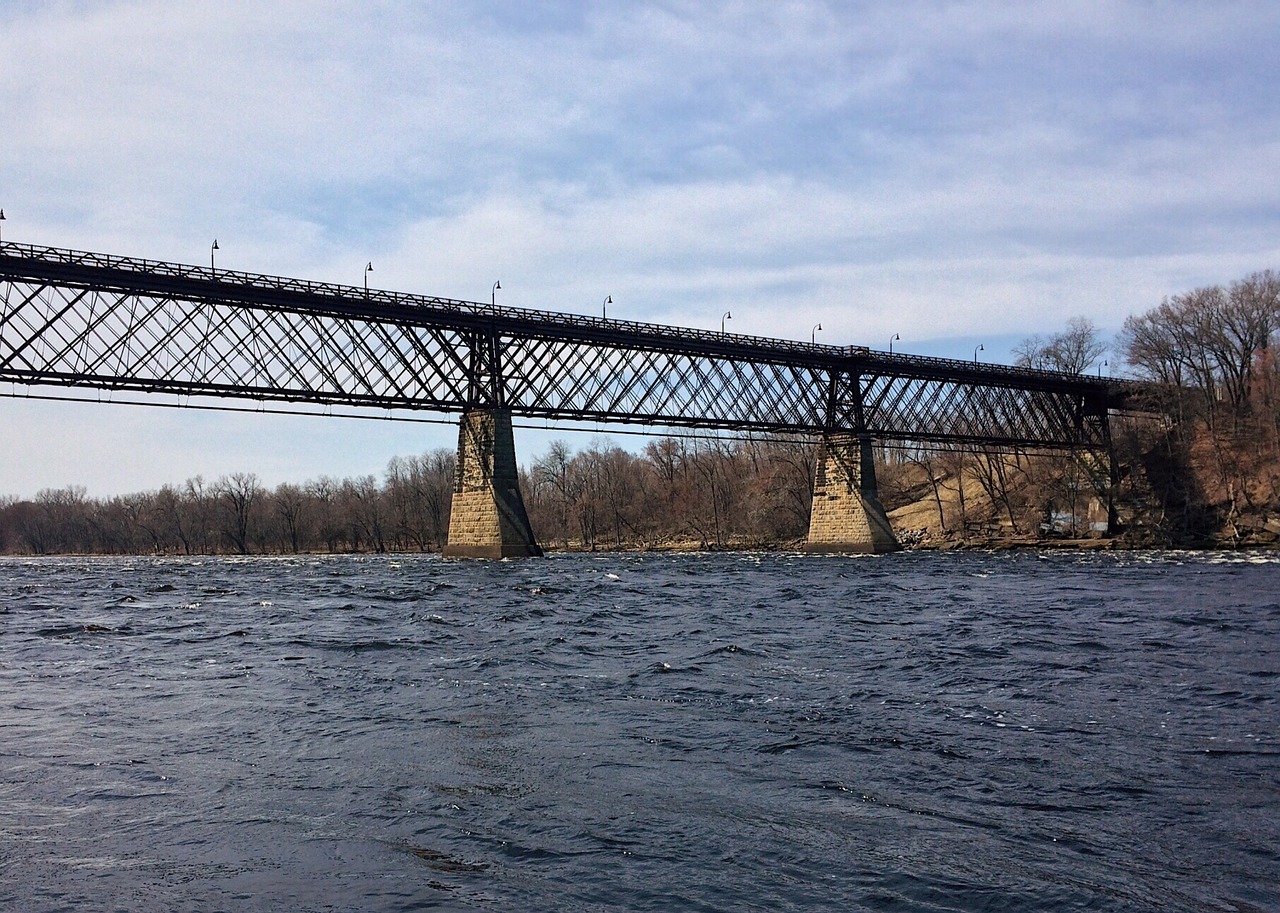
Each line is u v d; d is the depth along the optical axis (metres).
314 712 18.00
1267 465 96.75
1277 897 9.68
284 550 162.00
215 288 66.50
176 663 23.94
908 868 10.42
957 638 28.03
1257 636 27.67
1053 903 9.56
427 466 168.75
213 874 10.26
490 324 77.62
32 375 61.25
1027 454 114.12
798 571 65.12
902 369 100.62
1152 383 108.81
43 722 17.28
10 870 10.37
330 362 71.88
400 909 9.38
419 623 32.34
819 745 15.45
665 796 12.87
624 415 85.06
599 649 26.23
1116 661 23.47
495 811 12.27
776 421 94.25
